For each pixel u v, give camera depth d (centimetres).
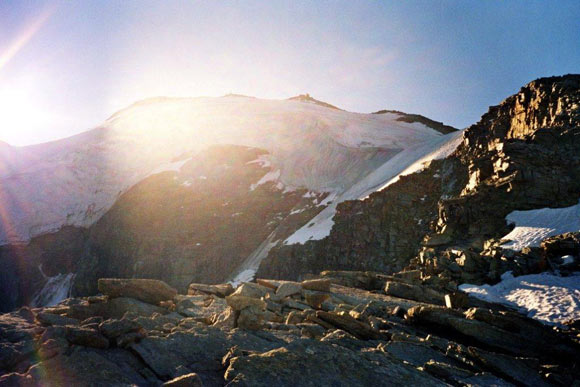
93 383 616
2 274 12050
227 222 10588
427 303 2045
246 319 980
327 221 8662
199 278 9581
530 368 974
